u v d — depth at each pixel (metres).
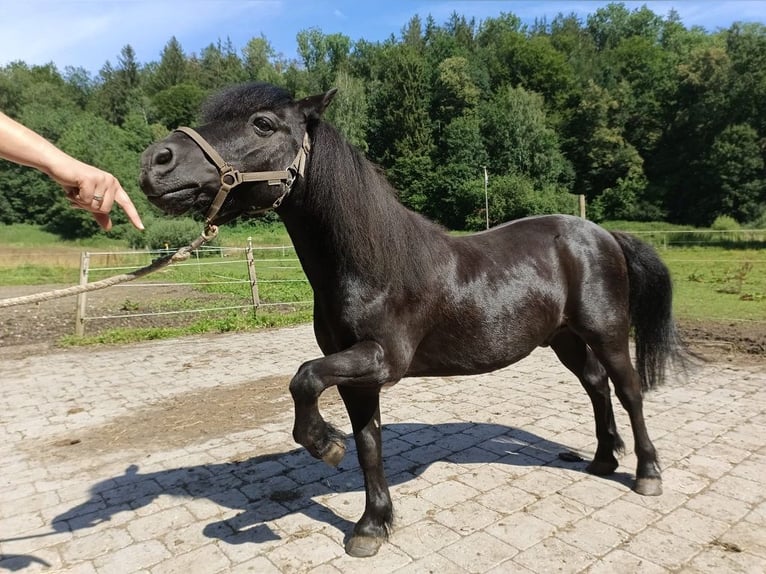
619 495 3.01
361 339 2.30
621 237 3.21
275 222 34.28
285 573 2.42
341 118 43.19
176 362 7.04
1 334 9.41
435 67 54.88
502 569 2.37
